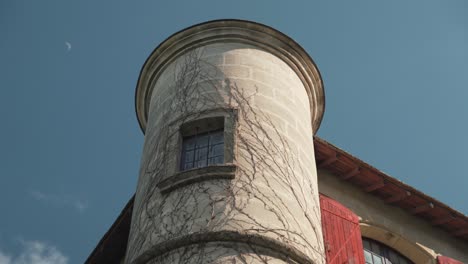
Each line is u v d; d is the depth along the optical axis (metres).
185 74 10.15
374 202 12.33
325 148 11.45
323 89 11.66
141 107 11.67
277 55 10.80
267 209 7.91
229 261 7.17
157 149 9.22
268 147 8.77
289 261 7.52
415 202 12.42
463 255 13.08
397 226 12.24
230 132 8.76
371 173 11.86
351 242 10.39
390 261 11.95
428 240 12.59
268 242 7.45
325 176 11.91
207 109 9.21
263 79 9.97
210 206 7.78
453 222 12.80
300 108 10.25
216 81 9.70
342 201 11.71
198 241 7.36
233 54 10.31
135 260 7.65
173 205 8.03
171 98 9.95
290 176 8.63
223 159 8.52
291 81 10.55
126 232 11.93
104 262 12.65
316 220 8.72
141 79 11.51
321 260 8.21
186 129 9.24
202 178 8.16
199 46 10.72
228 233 7.37
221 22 10.79
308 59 11.21
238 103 9.27
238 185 8.04
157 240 7.72
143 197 8.69
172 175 8.34
